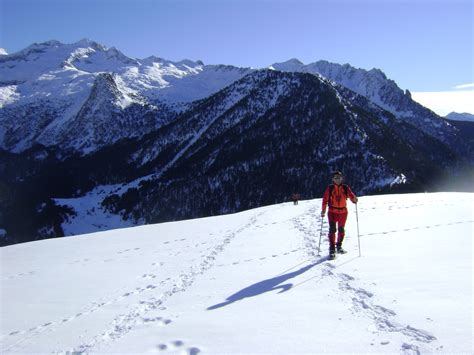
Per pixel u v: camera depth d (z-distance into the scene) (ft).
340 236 38.27
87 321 27.32
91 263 51.19
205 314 25.54
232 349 20.02
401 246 39.14
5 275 49.57
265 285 30.55
